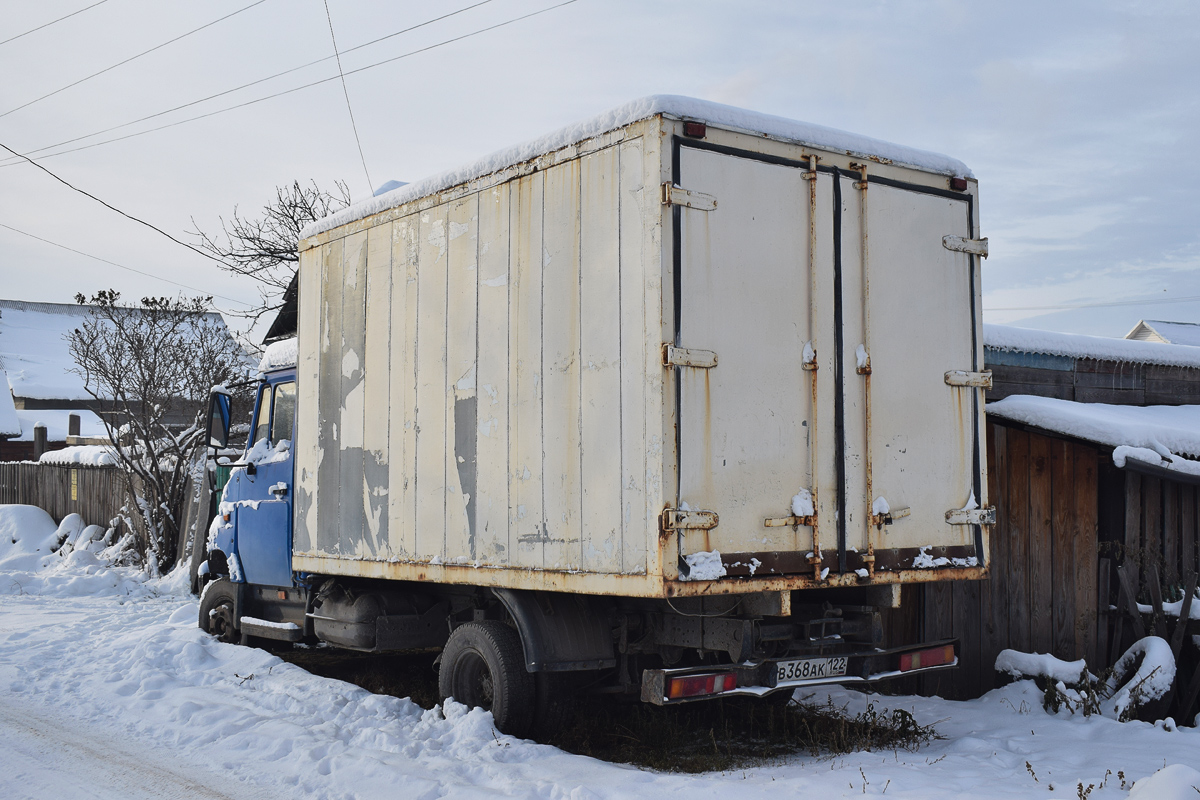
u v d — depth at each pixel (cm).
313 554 750
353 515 707
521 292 568
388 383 678
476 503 590
